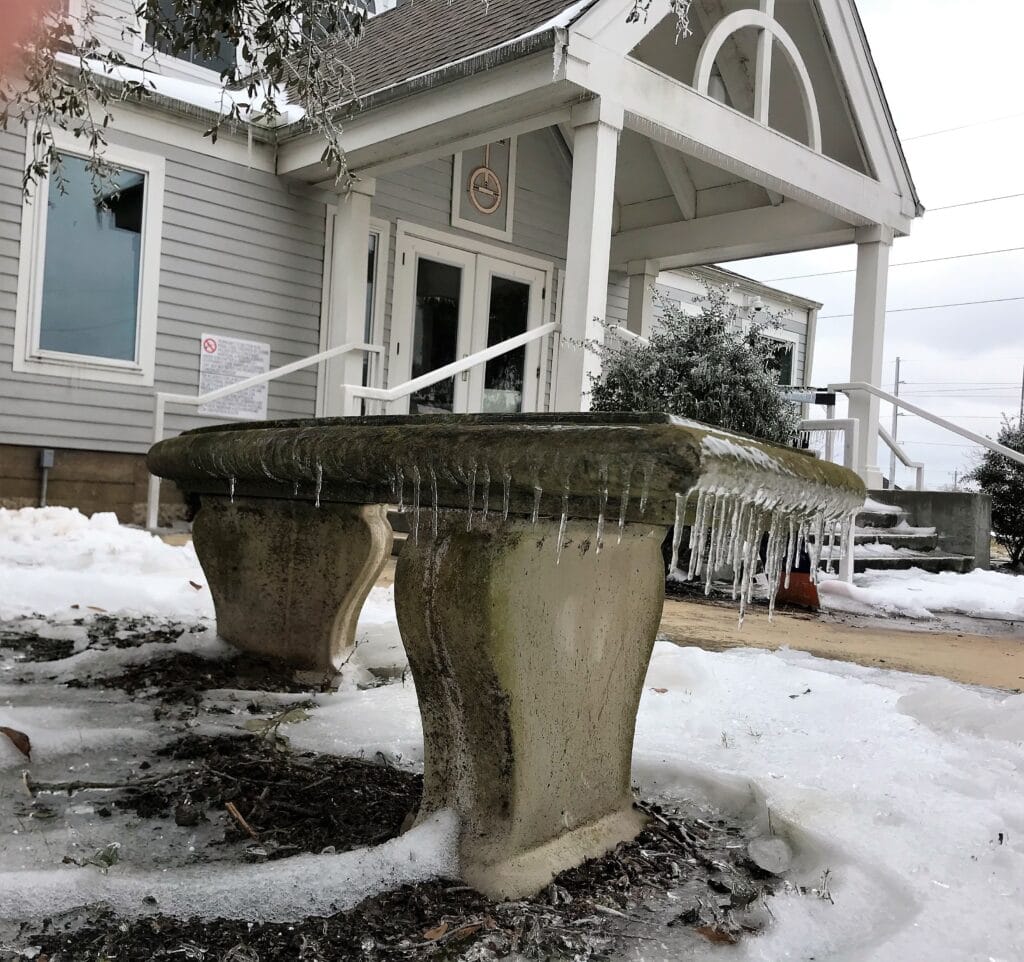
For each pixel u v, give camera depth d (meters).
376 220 9.45
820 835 1.83
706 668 3.22
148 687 2.85
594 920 1.52
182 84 8.05
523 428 1.50
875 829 1.88
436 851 1.63
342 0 3.74
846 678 3.45
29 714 2.45
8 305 7.21
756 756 2.39
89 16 4.54
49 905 1.44
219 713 2.60
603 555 1.75
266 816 1.88
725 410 5.88
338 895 1.52
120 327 7.85
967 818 1.96
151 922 1.42
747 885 1.70
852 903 1.60
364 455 1.75
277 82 3.85
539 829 1.68
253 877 1.50
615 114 6.58
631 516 1.45
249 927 1.42
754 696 3.05
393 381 9.71
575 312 6.62
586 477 1.37
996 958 1.39
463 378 10.33
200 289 8.23
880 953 1.38
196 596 4.46
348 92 5.93
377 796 1.99
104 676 2.99
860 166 9.46
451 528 1.64
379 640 3.50
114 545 5.88
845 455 8.07
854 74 9.02
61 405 7.50
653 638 1.93
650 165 10.81
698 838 1.93
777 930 1.49
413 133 7.29
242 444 2.37
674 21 9.37
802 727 2.70
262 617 3.11
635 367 6.12
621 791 1.94
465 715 1.66
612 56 6.52
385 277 9.55
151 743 2.34
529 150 10.84
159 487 8.02
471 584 1.56
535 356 11.10
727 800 2.15
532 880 1.59
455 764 1.70
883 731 2.67
